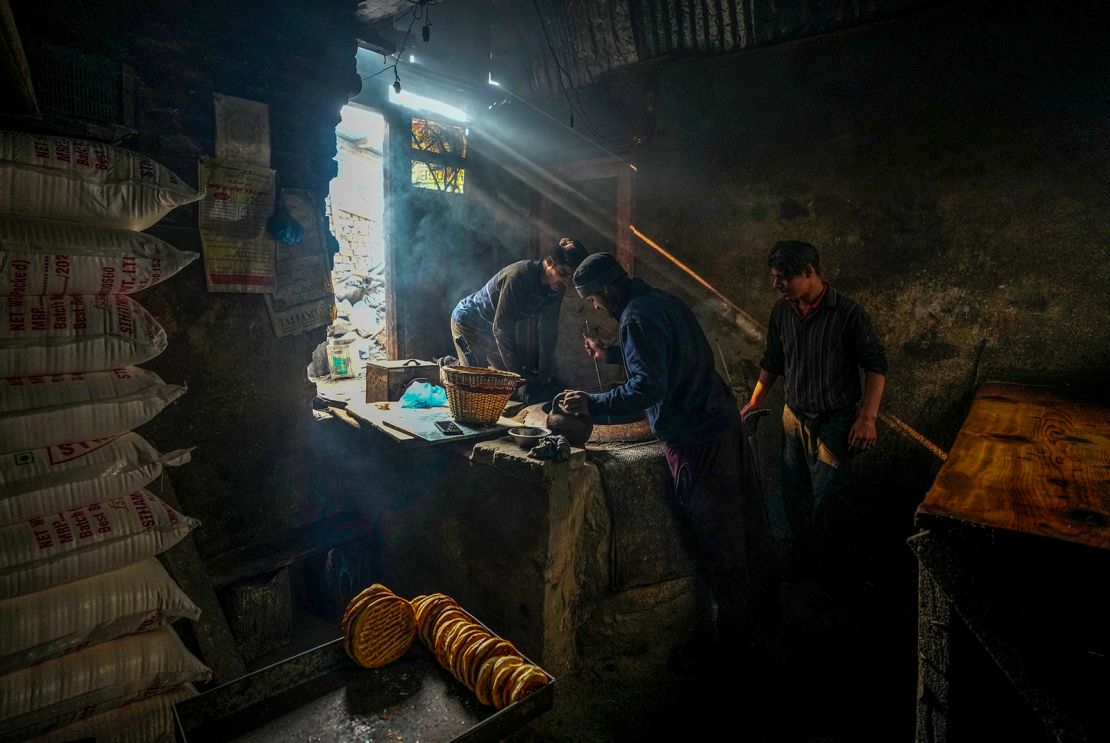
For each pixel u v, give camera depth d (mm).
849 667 2637
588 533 2631
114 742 1604
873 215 3623
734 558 2619
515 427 2785
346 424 3170
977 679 1326
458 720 1511
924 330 3516
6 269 1502
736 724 2314
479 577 2691
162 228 2451
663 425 2615
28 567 1479
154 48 2344
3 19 1256
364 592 1724
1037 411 2555
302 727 1476
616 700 2451
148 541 1682
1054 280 3141
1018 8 3131
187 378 2572
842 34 3627
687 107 4258
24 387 1544
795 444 3188
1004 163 3223
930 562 1295
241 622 2572
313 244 2965
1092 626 1133
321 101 2941
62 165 1572
